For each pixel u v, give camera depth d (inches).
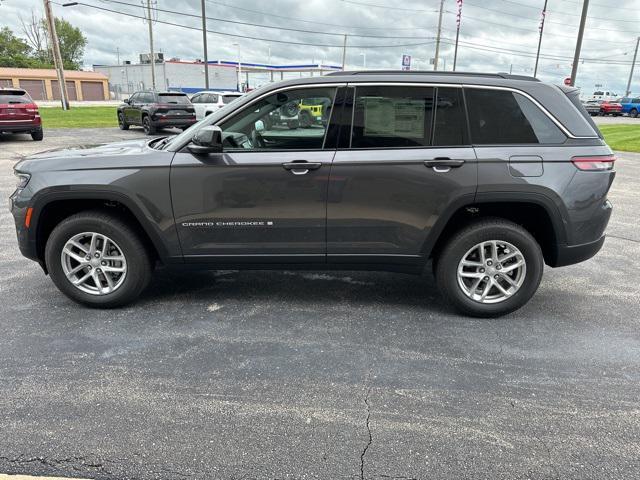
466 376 122.9
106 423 103.5
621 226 276.5
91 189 145.6
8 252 213.6
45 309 158.1
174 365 126.1
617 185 405.1
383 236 149.0
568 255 149.8
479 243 148.8
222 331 145.0
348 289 179.5
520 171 141.9
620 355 134.1
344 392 115.4
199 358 129.7
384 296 173.5
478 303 153.2
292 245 150.9
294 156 144.0
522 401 113.0
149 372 122.7
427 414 107.9
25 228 150.5
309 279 189.0
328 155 144.2
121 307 160.2
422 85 143.9
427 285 184.7
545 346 138.5
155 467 91.7
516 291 151.9
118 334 142.1
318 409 109.1
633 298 173.8
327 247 151.0
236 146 148.3
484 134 144.3
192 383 118.3
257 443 98.3
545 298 173.2
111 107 1733.5
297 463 93.0
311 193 145.6
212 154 145.2
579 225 146.4
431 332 146.2
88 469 90.9
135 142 175.6
